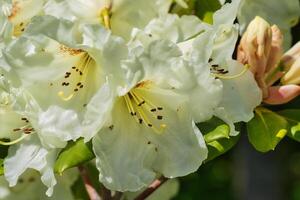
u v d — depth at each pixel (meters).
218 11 0.69
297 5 0.81
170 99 0.69
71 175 0.83
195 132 0.69
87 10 0.71
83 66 0.70
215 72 0.71
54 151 0.71
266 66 0.74
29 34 0.67
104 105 0.67
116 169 0.69
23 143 0.72
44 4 0.72
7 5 0.71
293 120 0.75
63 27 0.66
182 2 0.76
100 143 0.69
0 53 0.69
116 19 0.72
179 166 0.69
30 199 0.85
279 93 0.75
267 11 0.80
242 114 0.72
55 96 0.69
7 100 0.72
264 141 0.73
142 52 0.66
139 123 0.70
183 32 0.72
